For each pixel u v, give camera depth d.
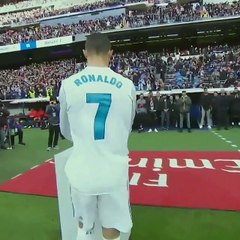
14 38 31.34
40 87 22.59
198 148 9.64
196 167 6.92
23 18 35.47
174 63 21.88
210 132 13.59
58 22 33.38
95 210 2.10
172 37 30.25
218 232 3.71
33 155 9.62
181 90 17.36
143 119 14.89
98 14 31.67
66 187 2.65
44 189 5.62
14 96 22.88
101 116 2.04
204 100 14.88
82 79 2.09
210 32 28.98
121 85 2.11
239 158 7.84
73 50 31.77
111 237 2.08
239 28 27.88
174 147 10.02
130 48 32.22
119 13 31.09
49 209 4.68
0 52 31.00
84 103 2.05
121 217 2.05
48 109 10.59
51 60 33.16
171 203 4.66
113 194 2.03
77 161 2.06
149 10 29.28
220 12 25.69
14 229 4.02
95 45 2.14
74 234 2.64
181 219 4.11
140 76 20.14
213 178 5.95
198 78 19.17
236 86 16.98
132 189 5.36
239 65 19.47
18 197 5.26
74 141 2.10
